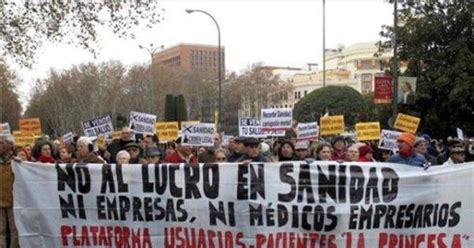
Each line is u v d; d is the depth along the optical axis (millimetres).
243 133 14430
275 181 6969
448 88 27625
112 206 7121
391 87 25578
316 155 8805
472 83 26812
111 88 81562
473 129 27828
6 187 7785
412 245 6996
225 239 7004
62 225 7160
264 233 6973
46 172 7176
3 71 58781
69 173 7148
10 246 7797
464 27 27938
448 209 7000
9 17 15477
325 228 6949
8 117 80062
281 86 98688
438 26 28047
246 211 6973
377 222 6965
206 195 7012
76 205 7152
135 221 7098
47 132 89938
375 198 6957
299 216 6953
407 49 29109
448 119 28406
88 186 7129
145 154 8805
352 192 6957
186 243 7070
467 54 27344
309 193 6949
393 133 12562
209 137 11617
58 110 83500
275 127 13164
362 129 14312
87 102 80875
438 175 6980
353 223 6945
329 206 6941
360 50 125312
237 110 62562
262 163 6980
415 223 7000
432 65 28188
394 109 25500
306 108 63406
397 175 6969
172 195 7043
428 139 13977
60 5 15445
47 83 88500
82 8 15578
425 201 6980
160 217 7070
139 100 80938
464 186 6980
